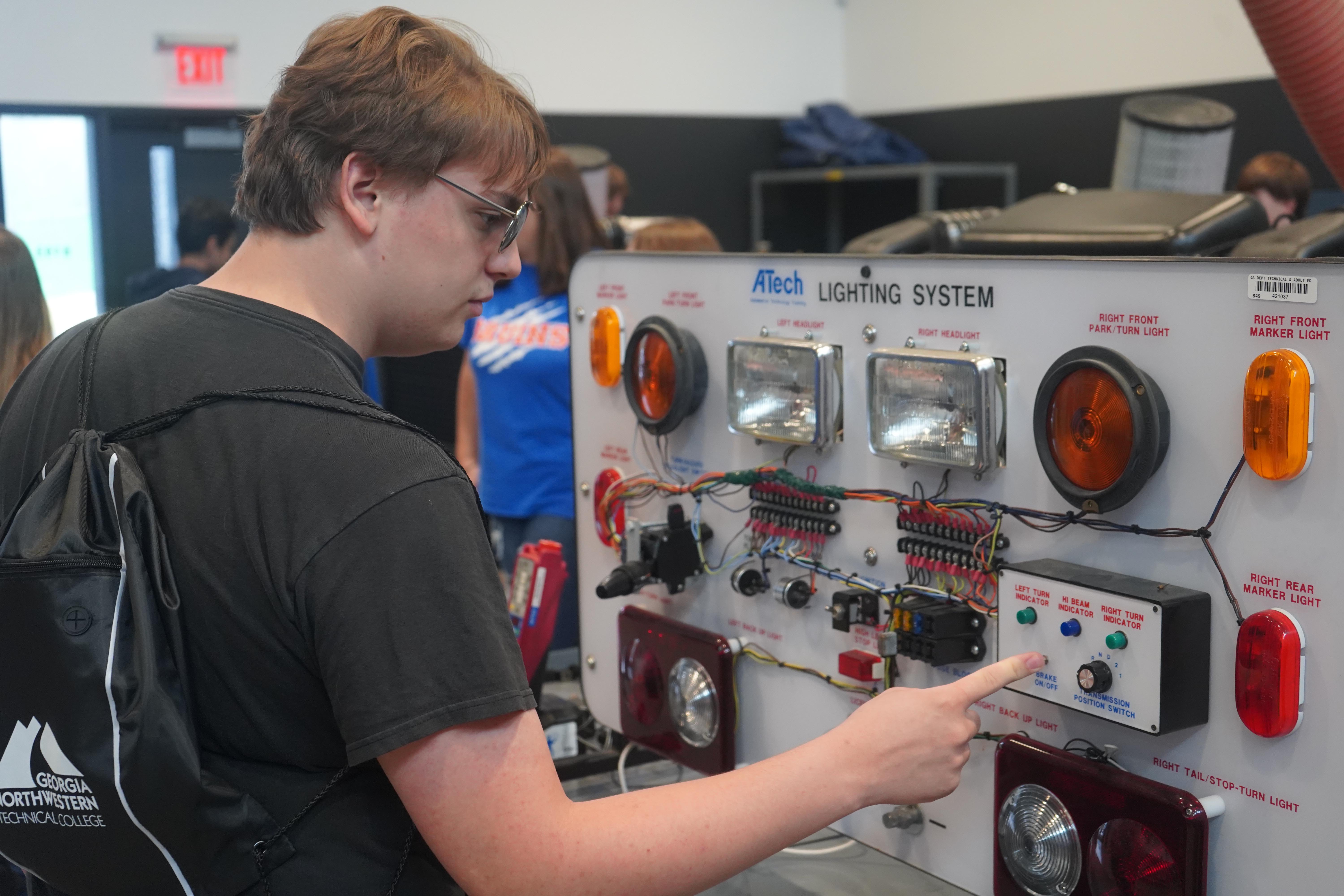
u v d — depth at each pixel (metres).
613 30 6.53
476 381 3.23
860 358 1.38
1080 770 1.14
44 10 5.37
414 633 0.78
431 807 0.80
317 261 0.90
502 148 0.90
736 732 1.64
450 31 0.97
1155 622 1.03
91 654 0.81
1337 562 0.95
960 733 1.00
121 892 0.87
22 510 0.84
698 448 1.64
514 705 0.80
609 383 1.76
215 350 0.88
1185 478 1.06
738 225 7.08
